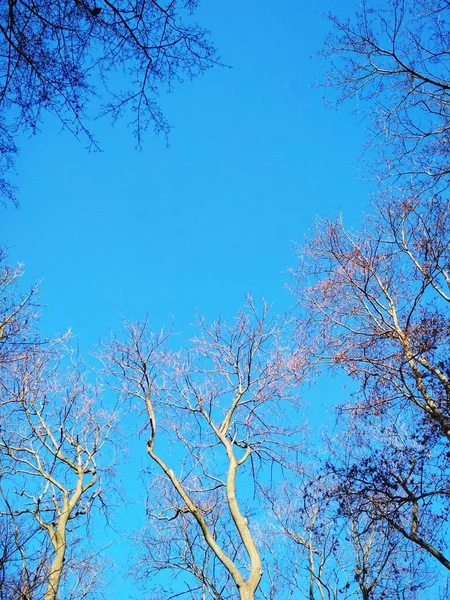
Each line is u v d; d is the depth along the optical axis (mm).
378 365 9883
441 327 9750
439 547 8906
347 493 9062
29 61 6113
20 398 12484
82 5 5961
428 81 9242
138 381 11930
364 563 11727
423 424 9273
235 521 9898
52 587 9062
